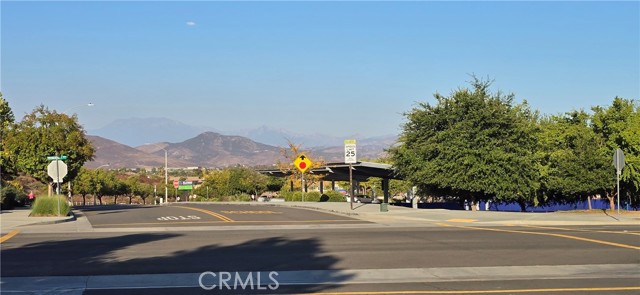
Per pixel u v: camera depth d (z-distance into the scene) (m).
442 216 30.62
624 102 41.06
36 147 44.66
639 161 38.31
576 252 16.02
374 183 84.88
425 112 41.25
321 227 25.20
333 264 14.16
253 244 18.19
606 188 39.41
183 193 138.75
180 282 11.97
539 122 45.69
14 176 62.78
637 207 44.72
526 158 38.53
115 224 27.44
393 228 24.28
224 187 107.06
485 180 37.81
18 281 12.04
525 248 16.89
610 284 11.59
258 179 104.31
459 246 17.45
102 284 11.76
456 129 38.97
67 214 32.75
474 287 11.35
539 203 47.50
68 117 46.38
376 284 11.73
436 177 38.78
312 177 67.56
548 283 11.74
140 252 16.36
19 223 27.11
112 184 104.38
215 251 16.55
